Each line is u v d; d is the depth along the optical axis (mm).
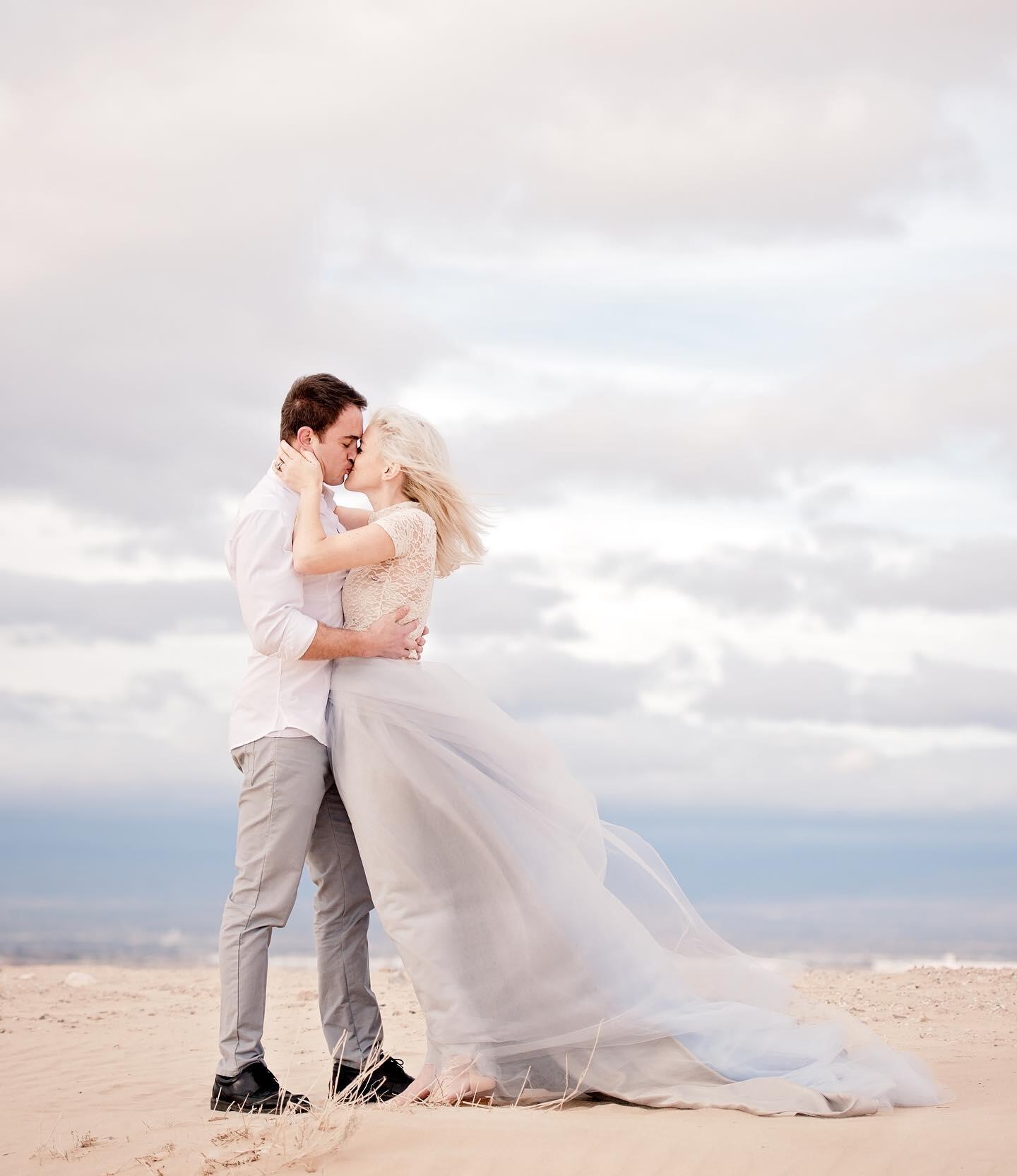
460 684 4711
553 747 4770
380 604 4707
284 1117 3941
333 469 4805
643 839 4996
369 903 4809
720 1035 4262
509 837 4449
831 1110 3898
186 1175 3438
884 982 8062
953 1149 3312
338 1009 4715
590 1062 4250
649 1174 3254
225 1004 4457
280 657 4484
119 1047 6242
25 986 9273
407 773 4473
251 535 4555
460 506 4941
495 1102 4223
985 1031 5988
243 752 4578
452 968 4348
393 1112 3918
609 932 4379
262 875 4496
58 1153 3742
